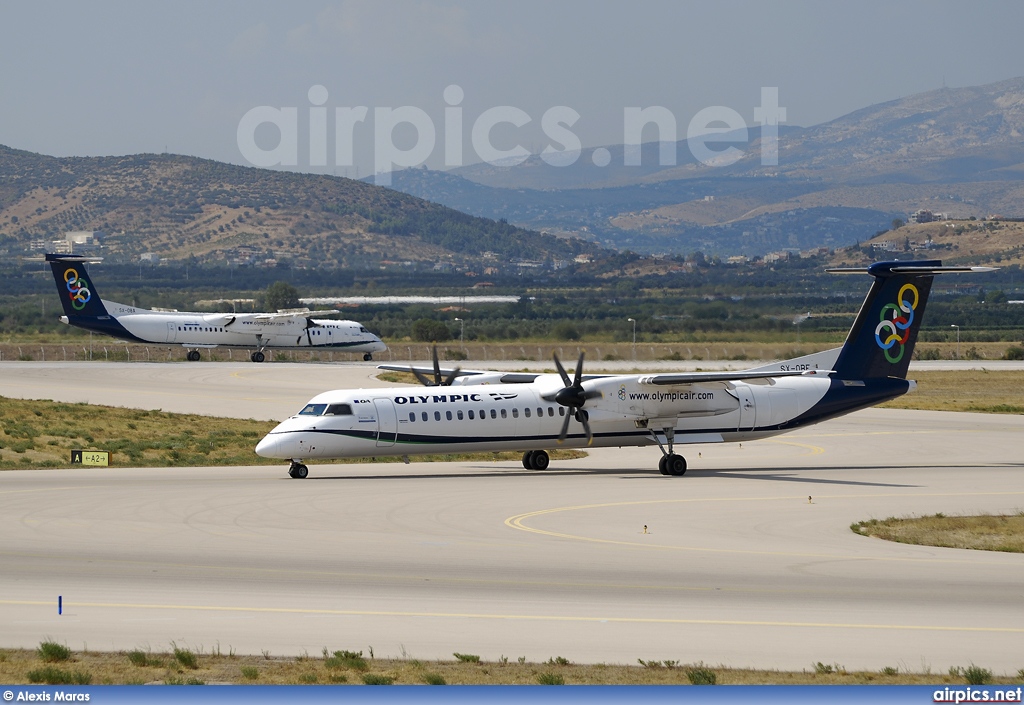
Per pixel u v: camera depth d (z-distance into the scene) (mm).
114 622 61000
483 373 151875
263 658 54906
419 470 143000
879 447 174625
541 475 137750
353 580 72125
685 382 135750
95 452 144375
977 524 101438
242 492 115125
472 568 76688
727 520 101125
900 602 67812
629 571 76500
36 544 83188
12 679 51000
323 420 129625
